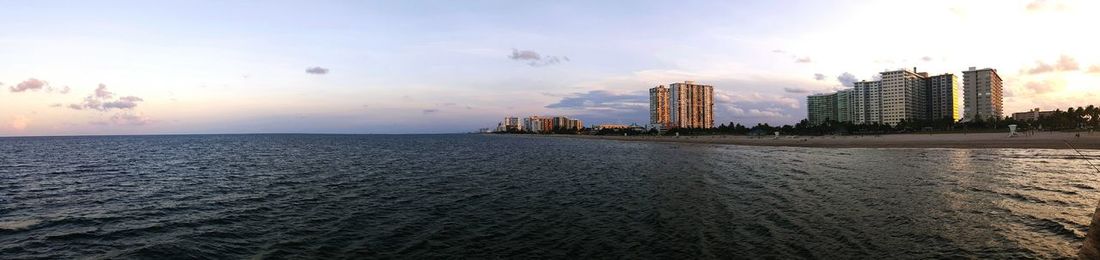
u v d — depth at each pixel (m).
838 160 54.25
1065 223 18.48
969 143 81.50
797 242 16.53
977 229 17.88
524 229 19.34
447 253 16.16
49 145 131.50
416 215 22.52
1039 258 14.48
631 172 43.50
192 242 17.98
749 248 15.94
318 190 31.75
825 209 22.25
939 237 16.88
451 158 67.12
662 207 23.67
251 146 123.12
